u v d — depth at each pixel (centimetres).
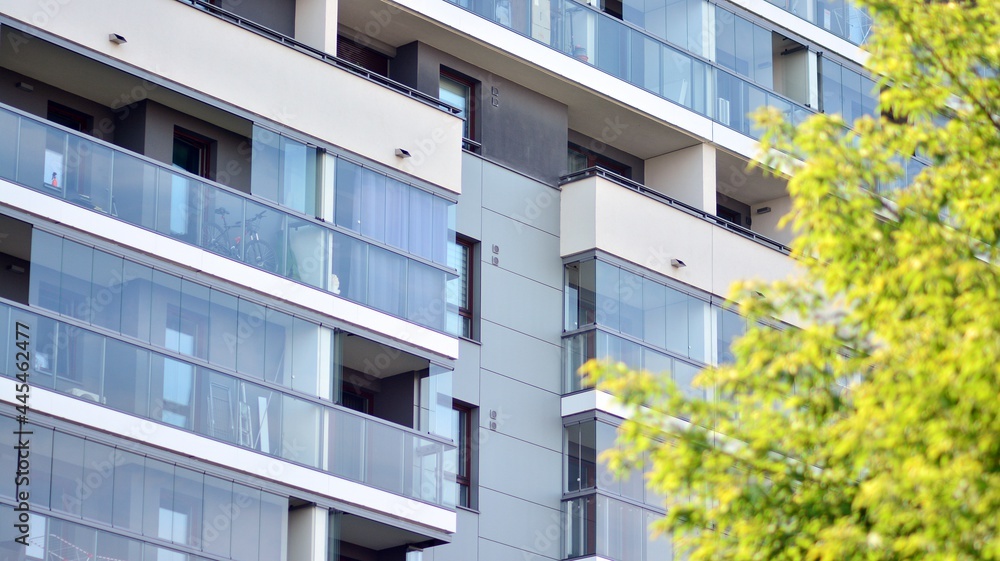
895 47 2447
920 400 2041
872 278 2233
